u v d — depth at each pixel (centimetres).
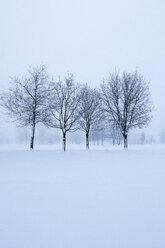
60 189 527
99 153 1772
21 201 433
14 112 2364
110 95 2647
